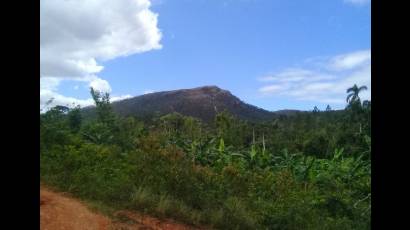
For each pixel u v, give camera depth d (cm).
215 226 863
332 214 1159
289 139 2830
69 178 923
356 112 2803
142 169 1008
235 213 920
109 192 881
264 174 1446
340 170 1895
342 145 2550
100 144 1410
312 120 3744
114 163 1068
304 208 1064
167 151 1109
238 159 1867
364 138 2452
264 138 2867
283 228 950
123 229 734
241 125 3045
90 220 737
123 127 1716
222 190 1084
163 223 809
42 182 898
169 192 952
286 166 1903
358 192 1622
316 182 1702
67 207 770
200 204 947
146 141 1155
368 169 1953
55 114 1396
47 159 1020
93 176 950
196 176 1081
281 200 1129
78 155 1053
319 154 2605
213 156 1794
